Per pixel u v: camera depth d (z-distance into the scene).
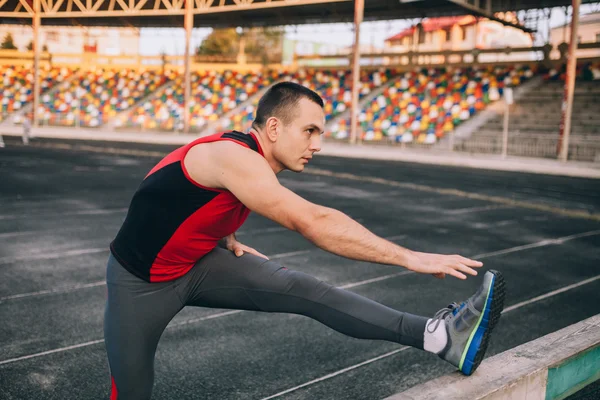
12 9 41.25
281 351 4.21
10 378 3.62
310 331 4.66
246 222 9.68
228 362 3.98
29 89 44.53
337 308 2.08
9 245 7.45
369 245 1.80
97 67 45.44
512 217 10.90
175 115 38.16
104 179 14.96
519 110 27.80
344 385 3.65
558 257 7.63
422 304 5.43
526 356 2.18
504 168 21.06
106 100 41.72
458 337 1.95
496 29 58.09
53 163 18.52
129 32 61.25
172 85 41.53
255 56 42.12
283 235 8.63
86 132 36.91
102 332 4.47
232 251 2.21
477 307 1.92
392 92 32.53
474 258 7.50
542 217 10.99
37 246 7.44
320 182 15.60
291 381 3.70
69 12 37.59
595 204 12.84
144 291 2.06
